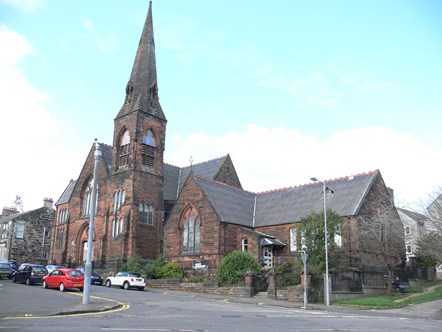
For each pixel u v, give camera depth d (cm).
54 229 6500
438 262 4306
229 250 4372
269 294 3297
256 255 4300
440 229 3516
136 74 5741
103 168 5688
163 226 5159
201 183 4750
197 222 4612
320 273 3372
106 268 4991
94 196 2452
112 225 5266
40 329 1381
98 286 3828
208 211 4512
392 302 3077
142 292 3438
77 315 1864
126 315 1881
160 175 5519
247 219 4838
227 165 6034
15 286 3406
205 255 4403
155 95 5747
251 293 3384
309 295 3152
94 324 1538
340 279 3416
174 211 4812
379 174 4600
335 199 4491
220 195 4859
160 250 5259
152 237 5238
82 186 5994
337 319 1978
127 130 5531
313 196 4806
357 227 4056
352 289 3569
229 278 3644
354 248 4009
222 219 4403
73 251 5825
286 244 4528
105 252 5225
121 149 5562
